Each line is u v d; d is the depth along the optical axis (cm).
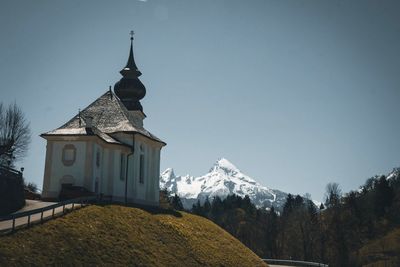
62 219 7512
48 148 10706
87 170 10444
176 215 11025
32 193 11325
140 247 7900
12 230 6419
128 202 11325
